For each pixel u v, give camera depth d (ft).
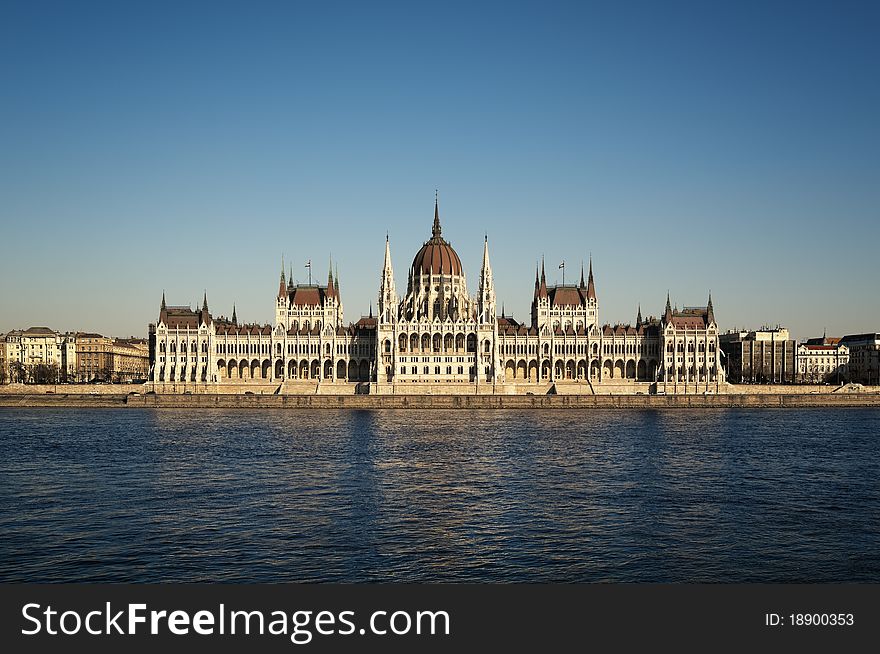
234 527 251.80
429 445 481.87
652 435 549.54
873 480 344.28
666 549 228.63
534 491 315.99
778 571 210.18
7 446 467.93
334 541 235.40
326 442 498.69
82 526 252.83
